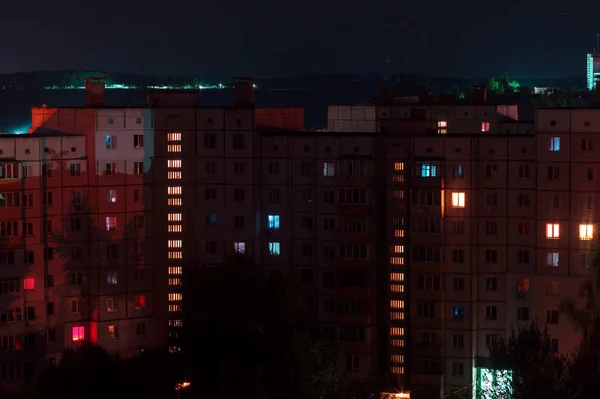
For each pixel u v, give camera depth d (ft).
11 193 406.82
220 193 440.04
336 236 426.92
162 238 439.22
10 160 406.00
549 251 409.28
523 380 343.05
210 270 402.93
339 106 515.09
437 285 418.92
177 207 440.04
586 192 404.36
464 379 418.10
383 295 425.69
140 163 435.53
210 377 375.04
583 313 404.57
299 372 370.53
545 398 338.54
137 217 434.71
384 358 424.87
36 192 412.57
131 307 433.07
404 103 504.43
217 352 377.91
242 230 439.22
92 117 426.10
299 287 433.89
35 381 414.62
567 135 405.59
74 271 424.87
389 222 423.23
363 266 424.46
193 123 438.81
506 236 416.26
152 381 362.94
